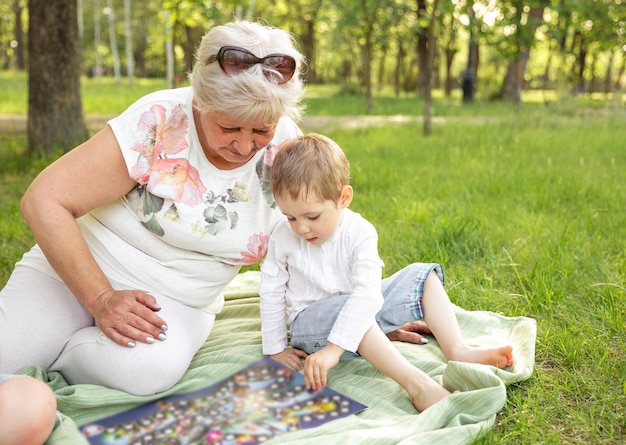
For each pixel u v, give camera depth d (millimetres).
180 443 2291
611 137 10258
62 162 2531
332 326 2795
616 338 3178
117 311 2506
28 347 2590
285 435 2318
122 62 52812
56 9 7875
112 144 2557
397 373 2611
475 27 11672
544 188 6250
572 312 3459
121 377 2516
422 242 4566
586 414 2521
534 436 2355
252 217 2814
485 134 10742
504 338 3100
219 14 12039
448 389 2656
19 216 5184
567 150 8906
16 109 14836
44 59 7957
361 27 16812
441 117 15852
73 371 2635
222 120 2365
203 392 2621
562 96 17469
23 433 2080
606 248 4574
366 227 2838
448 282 3893
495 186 6391
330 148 2727
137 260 2717
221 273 2854
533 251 4426
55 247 2492
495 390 2410
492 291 3760
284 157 2705
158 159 2617
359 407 2535
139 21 42219
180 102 2656
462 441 2244
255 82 2266
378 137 10531
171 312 2725
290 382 2707
